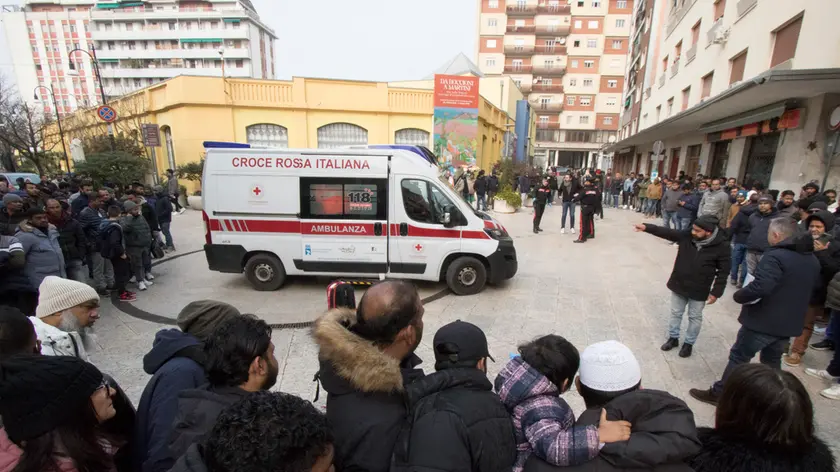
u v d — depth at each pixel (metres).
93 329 5.30
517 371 1.72
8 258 4.20
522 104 34.28
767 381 1.36
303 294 6.80
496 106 29.53
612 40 59.53
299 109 19.64
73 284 2.64
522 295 6.74
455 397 1.49
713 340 5.01
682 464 1.40
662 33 24.22
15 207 5.59
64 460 1.38
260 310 6.06
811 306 4.15
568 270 8.28
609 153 47.78
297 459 1.04
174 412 1.74
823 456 1.36
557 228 13.67
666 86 22.59
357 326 1.70
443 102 19.86
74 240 5.99
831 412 3.56
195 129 18.98
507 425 1.52
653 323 5.57
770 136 11.45
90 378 1.46
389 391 1.55
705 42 16.84
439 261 6.65
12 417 1.32
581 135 62.81
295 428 1.06
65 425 1.39
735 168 13.36
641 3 31.33
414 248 6.60
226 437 1.05
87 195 8.03
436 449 1.34
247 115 19.38
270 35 97.19
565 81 61.38
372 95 20.14
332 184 6.47
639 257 9.41
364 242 6.60
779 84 7.95
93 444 1.49
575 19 59.75
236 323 1.74
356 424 1.52
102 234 6.13
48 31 85.19
